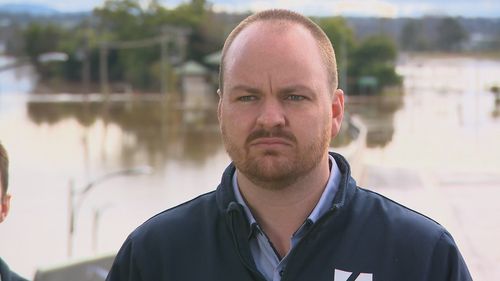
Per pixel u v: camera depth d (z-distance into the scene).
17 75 126.25
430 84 125.25
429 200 24.03
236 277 2.50
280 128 2.43
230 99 2.49
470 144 45.78
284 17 2.54
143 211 28.06
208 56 98.00
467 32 189.12
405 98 94.62
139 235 2.70
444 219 21.03
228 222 2.54
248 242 2.51
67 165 41.16
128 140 53.34
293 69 2.45
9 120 66.94
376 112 74.50
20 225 25.19
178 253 2.61
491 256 16.62
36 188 33.38
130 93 99.75
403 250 2.50
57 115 72.62
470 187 26.45
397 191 25.66
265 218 2.55
